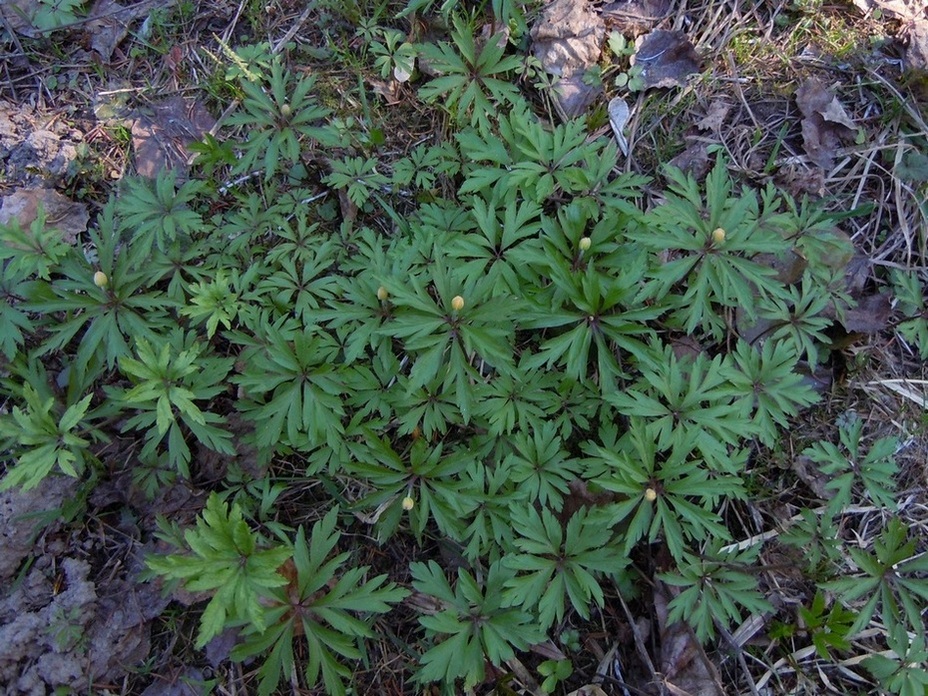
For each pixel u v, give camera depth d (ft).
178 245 1.48
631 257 1.40
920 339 1.57
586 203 1.48
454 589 1.38
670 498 1.25
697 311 1.33
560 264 1.30
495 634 1.26
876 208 1.68
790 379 1.38
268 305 1.46
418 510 1.44
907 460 1.55
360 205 1.57
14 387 1.39
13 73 1.73
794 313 1.50
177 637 1.37
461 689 1.35
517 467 1.35
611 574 1.42
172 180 1.51
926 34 1.74
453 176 1.67
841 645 1.25
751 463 1.53
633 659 1.39
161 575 1.39
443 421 1.37
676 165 1.70
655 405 1.29
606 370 1.32
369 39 1.74
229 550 1.02
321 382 1.34
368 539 1.46
